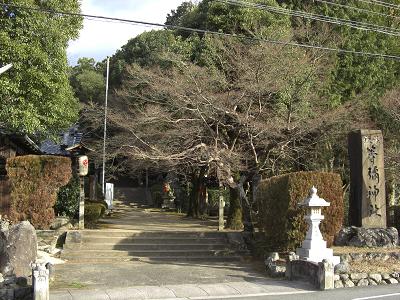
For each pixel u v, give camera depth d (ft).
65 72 61.36
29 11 54.44
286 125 63.00
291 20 85.61
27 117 55.47
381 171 54.80
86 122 106.73
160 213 111.34
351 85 81.20
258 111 64.08
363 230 52.75
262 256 53.93
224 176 63.36
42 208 54.95
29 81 55.21
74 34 63.21
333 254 46.32
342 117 68.44
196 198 98.78
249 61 64.03
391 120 77.87
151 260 52.49
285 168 74.54
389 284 41.55
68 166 56.34
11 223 53.36
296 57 66.80
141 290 37.06
